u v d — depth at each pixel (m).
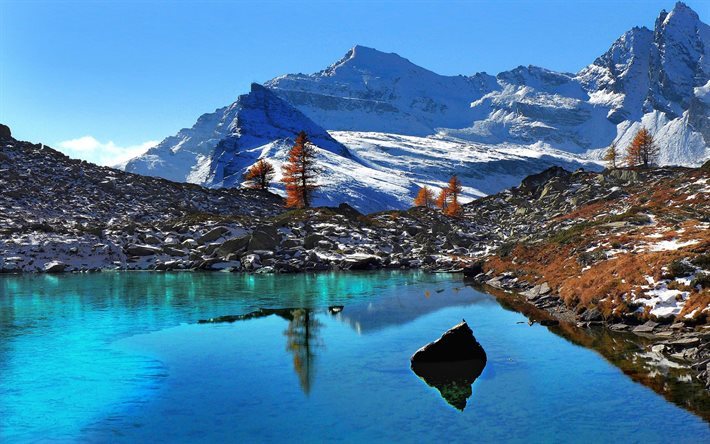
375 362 27.38
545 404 21.23
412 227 94.56
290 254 71.50
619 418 19.64
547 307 40.69
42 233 70.00
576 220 84.50
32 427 19.61
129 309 40.84
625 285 34.81
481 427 19.34
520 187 144.88
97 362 27.22
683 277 33.03
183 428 19.50
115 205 96.00
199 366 26.70
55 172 104.81
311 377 25.00
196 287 52.12
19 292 47.88
